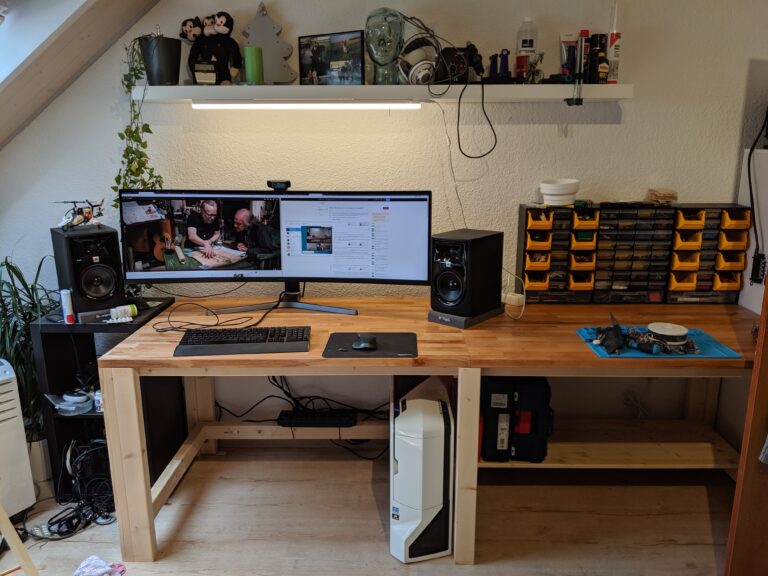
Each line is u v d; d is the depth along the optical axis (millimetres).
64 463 2283
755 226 2258
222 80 2293
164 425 2373
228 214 2230
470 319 2092
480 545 2062
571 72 2223
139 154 2301
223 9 2301
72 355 2320
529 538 2096
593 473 2486
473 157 2428
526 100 2283
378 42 2162
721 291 2361
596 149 2412
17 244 2518
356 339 1975
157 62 2141
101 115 2398
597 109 2373
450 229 2504
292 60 2342
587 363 1821
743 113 2371
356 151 2432
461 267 2064
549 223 2275
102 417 2203
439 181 2455
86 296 2133
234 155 2441
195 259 2256
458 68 2145
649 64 2332
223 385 2652
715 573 1928
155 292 2580
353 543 2068
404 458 1907
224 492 2346
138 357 1841
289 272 2293
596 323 2143
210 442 2592
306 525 2158
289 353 1874
